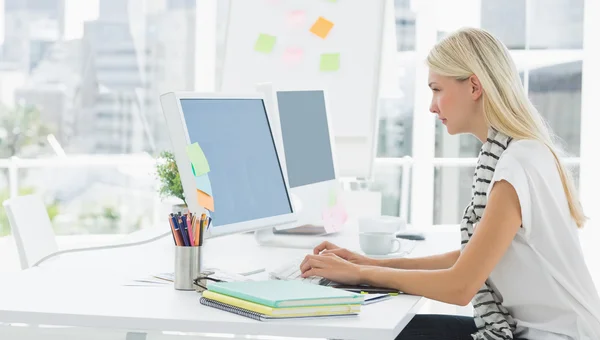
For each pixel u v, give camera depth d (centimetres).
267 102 221
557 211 170
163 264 196
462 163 411
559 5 409
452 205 413
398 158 414
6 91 409
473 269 162
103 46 411
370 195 312
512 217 165
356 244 238
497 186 169
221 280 169
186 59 411
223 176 182
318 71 345
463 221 189
